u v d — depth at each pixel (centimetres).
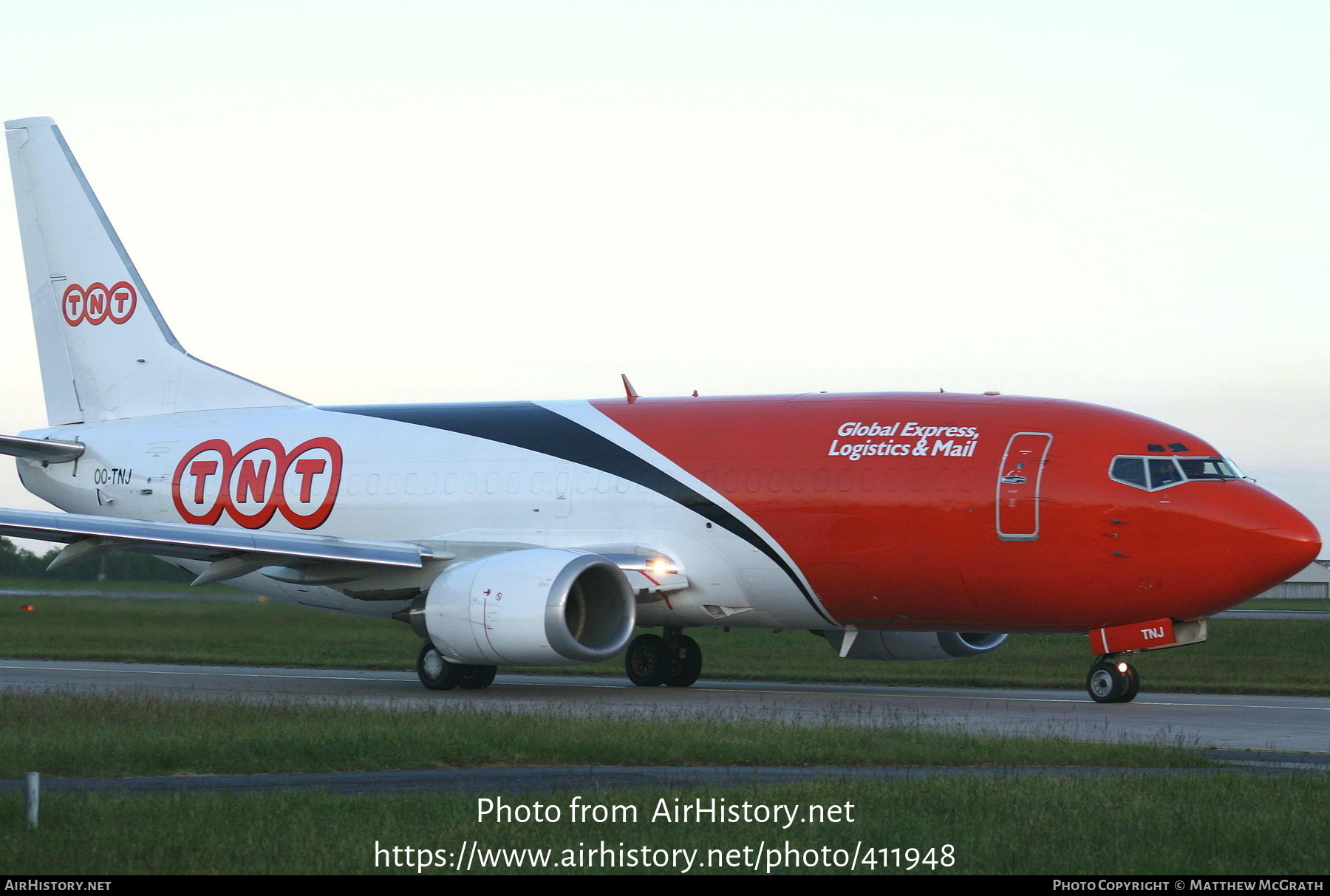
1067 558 5797
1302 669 8225
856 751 3950
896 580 6109
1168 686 6888
